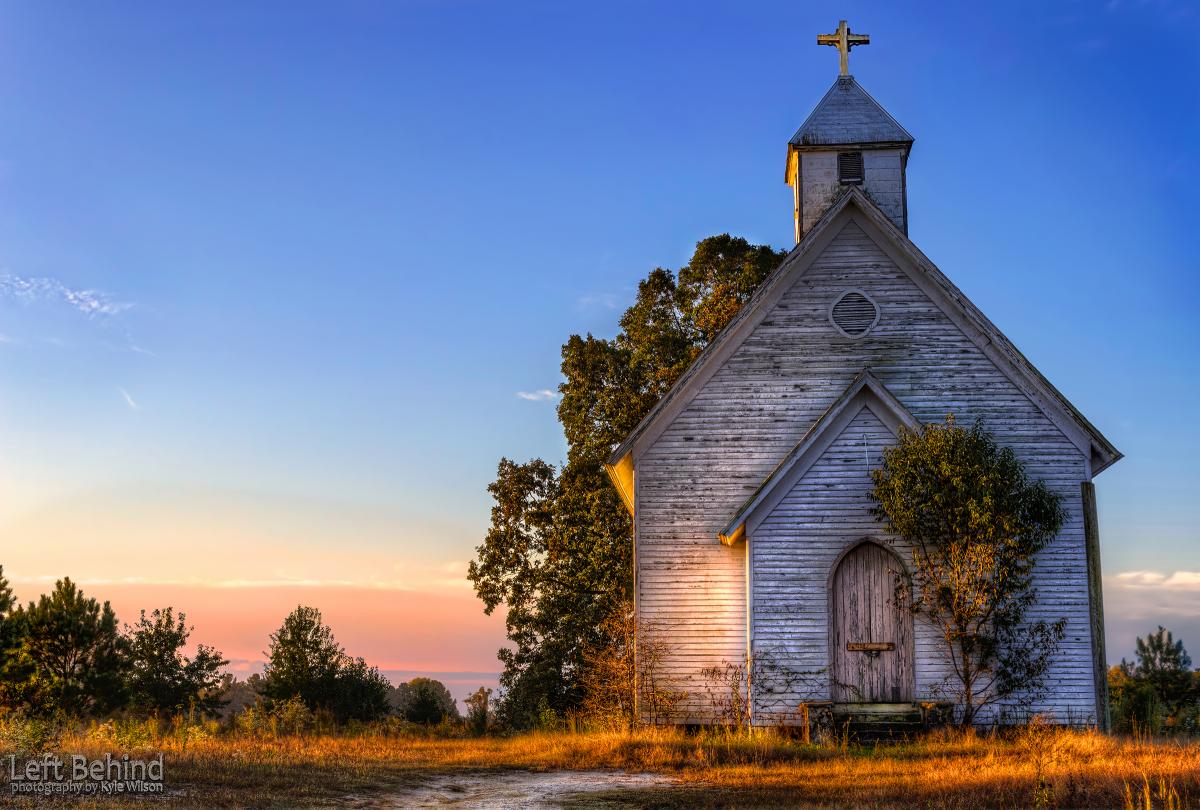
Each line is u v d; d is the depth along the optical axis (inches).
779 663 952.3
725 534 972.6
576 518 1710.1
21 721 796.6
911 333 1033.5
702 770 793.6
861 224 1056.8
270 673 1973.4
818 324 1043.3
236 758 780.0
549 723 1384.1
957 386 1019.3
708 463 1027.9
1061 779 658.8
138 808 574.9
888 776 736.3
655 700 987.9
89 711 1475.1
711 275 1702.8
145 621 2375.7
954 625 938.7
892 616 957.2
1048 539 967.0
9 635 1408.7
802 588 962.1
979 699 941.2
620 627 1127.6
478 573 1817.2
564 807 646.5
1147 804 561.9
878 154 1170.0
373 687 2007.9
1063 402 999.6
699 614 1003.9
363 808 631.8
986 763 765.3
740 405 1034.7
